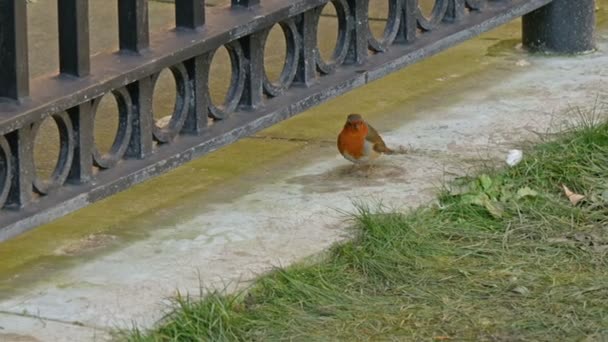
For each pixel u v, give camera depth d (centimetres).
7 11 872
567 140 1161
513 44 1526
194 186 1125
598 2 1703
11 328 873
